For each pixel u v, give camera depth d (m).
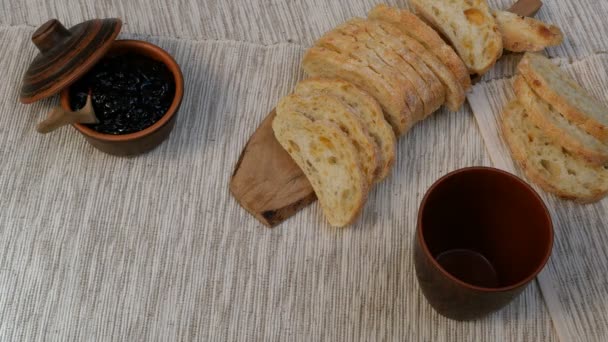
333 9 0.83
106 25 0.71
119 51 0.74
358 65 0.73
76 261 0.71
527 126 0.75
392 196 0.74
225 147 0.76
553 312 0.69
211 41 0.81
